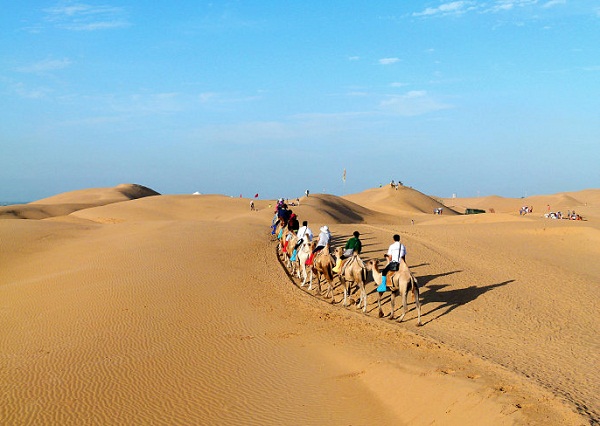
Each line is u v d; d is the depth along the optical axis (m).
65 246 38.72
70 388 14.72
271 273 28.86
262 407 13.70
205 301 23.02
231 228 43.97
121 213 90.00
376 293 24.38
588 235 40.56
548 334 17.77
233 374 15.67
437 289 24.56
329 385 14.81
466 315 20.28
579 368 13.95
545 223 46.56
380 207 133.25
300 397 14.20
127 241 37.62
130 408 13.63
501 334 17.67
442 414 12.11
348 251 22.38
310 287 25.44
